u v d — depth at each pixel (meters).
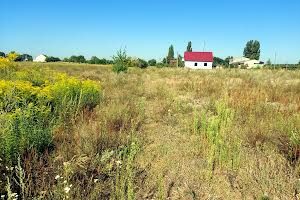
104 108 7.02
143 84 14.05
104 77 18.27
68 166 3.54
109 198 3.39
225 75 22.50
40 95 5.98
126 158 4.45
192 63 59.34
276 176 3.96
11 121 4.01
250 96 8.78
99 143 4.68
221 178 4.02
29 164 3.51
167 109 7.94
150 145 5.20
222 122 5.68
